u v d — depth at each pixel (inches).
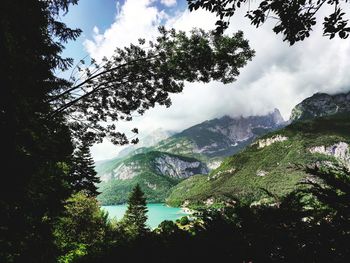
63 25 404.5
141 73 459.5
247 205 113.3
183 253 109.7
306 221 104.6
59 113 411.2
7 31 234.5
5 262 235.8
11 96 223.6
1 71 222.2
